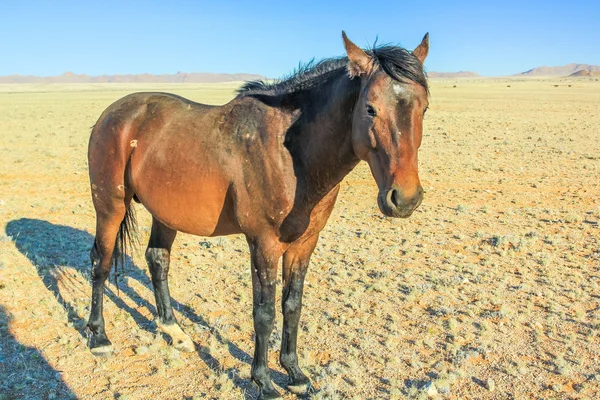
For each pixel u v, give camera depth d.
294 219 3.43
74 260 6.76
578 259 6.75
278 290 6.07
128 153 4.28
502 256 6.90
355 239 7.84
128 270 6.58
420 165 14.39
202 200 3.73
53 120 30.50
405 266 6.63
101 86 168.50
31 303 5.41
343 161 3.32
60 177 12.64
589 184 11.77
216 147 3.62
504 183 12.02
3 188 11.09
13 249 6.98
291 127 3.40
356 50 2.94
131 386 4.00
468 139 20.44
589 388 3.88
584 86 87.12
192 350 4.57
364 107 2.88
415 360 4.33
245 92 3.85
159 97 4.45
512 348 4.51
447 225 8.56
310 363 4.34
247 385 4.05
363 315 5.24
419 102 2.83
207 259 7.07
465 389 3.92
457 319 5.10
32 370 4.15
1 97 71.75
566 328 4.85
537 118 29.94
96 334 4.54
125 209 4.57
